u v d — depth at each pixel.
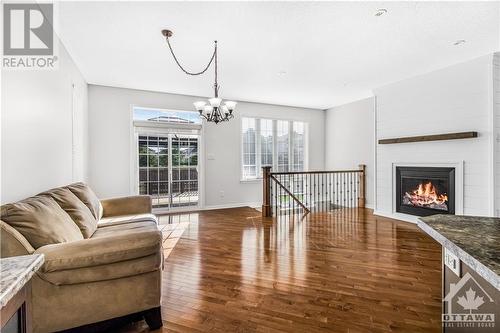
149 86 4.98
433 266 2.70
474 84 3.66
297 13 2.50
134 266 1.69
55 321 1.56
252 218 4.98
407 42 3.13
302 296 2.13
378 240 3.55
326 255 3.02
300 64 3.86
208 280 2.42
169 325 1.79
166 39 3.03
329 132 7.21
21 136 2.07
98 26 2.72
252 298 2.11
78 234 2.03
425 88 4.27
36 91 2.34
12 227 1.52
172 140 5.63
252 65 3.88
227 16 2.55
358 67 3.97
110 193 4.99
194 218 5.00
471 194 3.70
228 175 6.15
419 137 4.22
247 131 6.48
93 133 4.85
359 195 6.07
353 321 1.81
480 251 0.90
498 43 3.16
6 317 0.75
